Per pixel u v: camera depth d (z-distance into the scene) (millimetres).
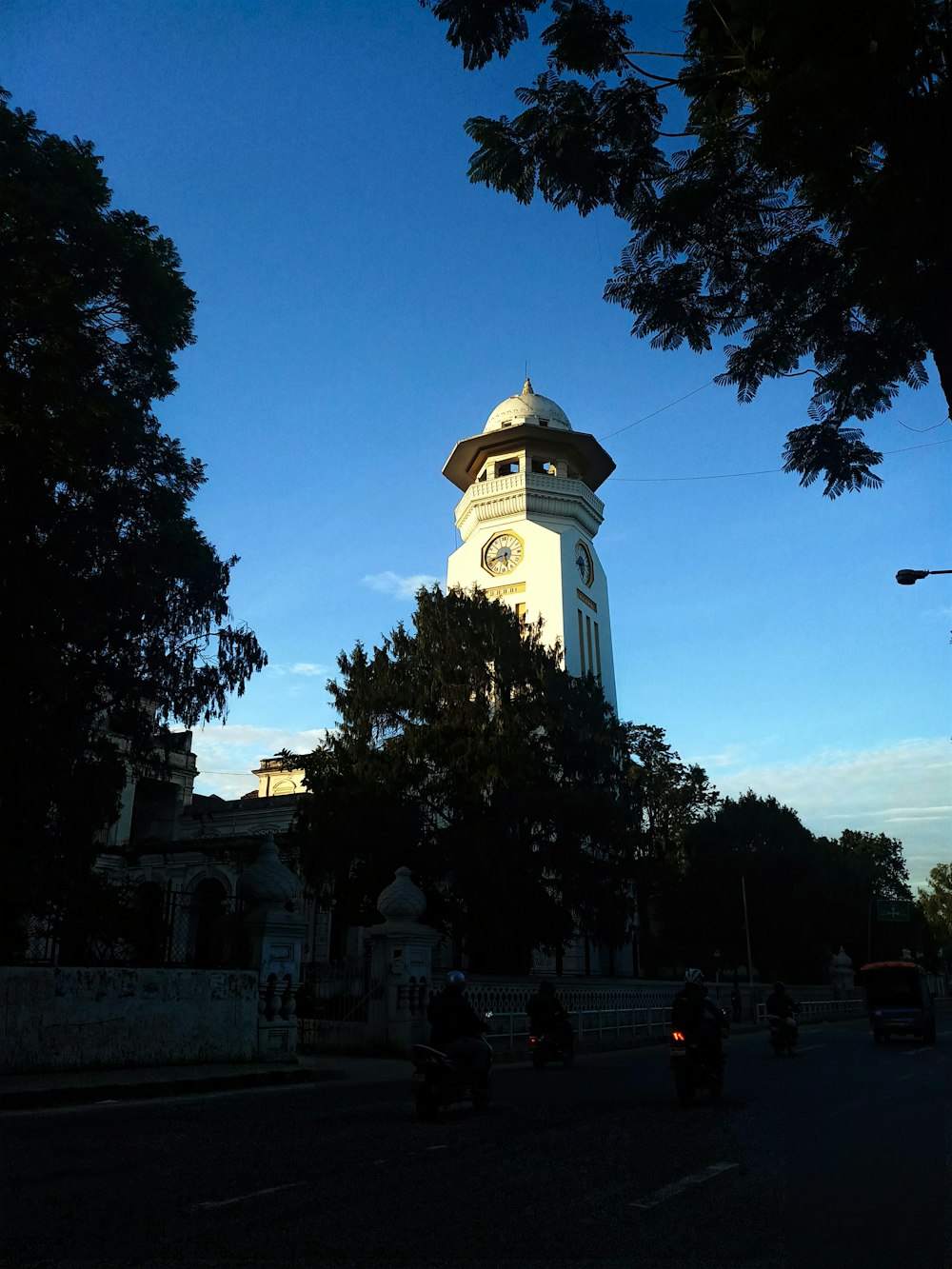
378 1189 6812
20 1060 13273
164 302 22234
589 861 30828
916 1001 29328
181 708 23719
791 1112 11320
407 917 21344
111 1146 8461
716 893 53344
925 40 7414
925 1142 9070
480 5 10211
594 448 68188
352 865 30422
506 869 28078
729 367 13602
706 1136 9383
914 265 8367
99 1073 13719
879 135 7945
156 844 42906
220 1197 6516
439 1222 5910
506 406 71062
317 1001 22750
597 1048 26078
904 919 71625
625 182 11695
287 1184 6930
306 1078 15375
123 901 18781
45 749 20047
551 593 62156
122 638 22703
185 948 18188
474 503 66938
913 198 8102
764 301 12750
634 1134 9492
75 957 17719
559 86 11180
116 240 20844
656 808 52000
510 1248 5367
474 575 65250
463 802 29438
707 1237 5664
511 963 30219
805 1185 7105
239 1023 16438
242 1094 13234
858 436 13602
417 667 33312
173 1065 15070
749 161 11344
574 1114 11070
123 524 22344
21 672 19078
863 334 12617
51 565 19906
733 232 12250
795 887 58031
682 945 55219
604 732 34469
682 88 10242
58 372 19516
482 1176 7312
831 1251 5398
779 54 7793
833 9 7336
